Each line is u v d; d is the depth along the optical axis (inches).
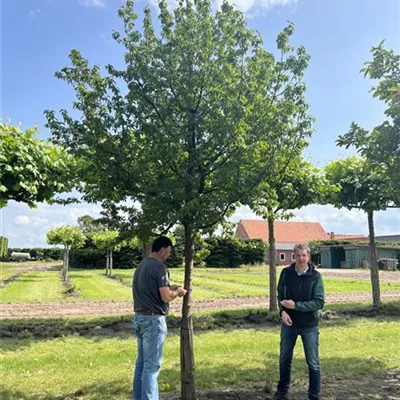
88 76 197.6
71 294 735.7
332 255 2094.0
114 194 195.6
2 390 217.8
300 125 193.2
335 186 429.4
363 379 235.5
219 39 192.4
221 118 185.2
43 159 295.4
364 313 469.7
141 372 183.6
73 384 227.3
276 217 307.1
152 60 192.4
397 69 230.5
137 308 182.9
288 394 209.6
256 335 363.9
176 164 191.8
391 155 233.1
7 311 535.2
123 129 192.7
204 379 233.9
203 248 228.2
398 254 1996.8
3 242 1668.3
